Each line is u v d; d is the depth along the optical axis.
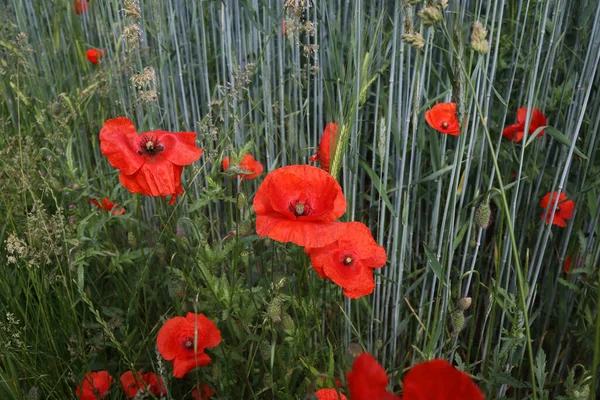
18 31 1.24
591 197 0.81
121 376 0.77
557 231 0.89
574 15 0.93
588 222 0.89
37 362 0.79
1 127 0.95
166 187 0.70
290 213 0.60
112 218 0.83
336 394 0.54
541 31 0.70
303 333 0.71
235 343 0.74
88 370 0.76
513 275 0.87
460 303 0.68
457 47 0.59
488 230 0.98
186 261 0.81
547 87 0.84
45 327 0.78
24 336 0.78
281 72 0.91
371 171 0.75
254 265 0.87
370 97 1.00
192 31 1.01
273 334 0.66
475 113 0.71
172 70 0.98
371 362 0.38
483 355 0.81
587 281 0.83
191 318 0.69
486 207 0.62
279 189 0.61
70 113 0.97
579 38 0.88
